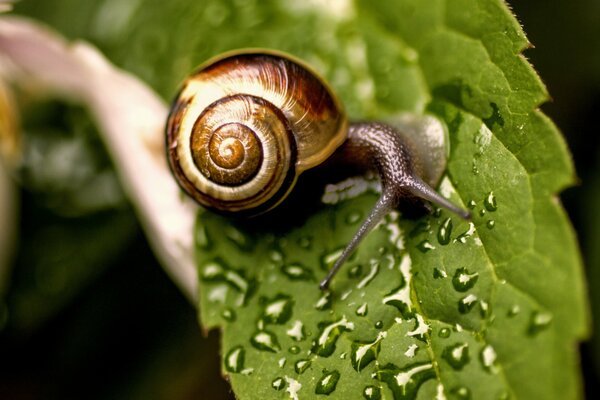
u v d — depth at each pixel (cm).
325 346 14
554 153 13
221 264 14
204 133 15
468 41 14
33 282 17
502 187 13
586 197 16
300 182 15
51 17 17
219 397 17
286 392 13
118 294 17
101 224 17
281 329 14
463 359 13
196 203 15
